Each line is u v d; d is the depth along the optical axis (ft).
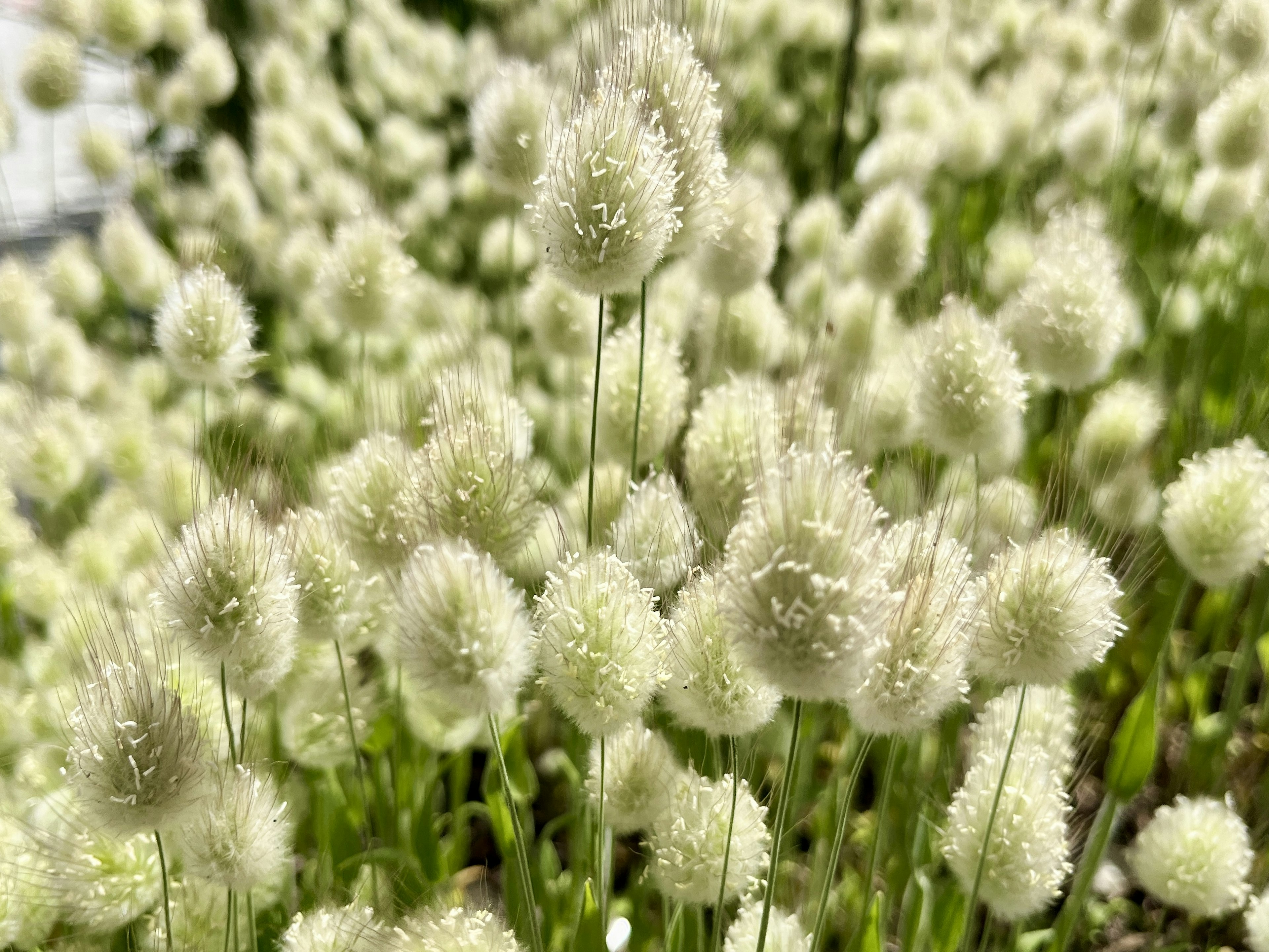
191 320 0.68
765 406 0.63
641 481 0.70
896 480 0.70
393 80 1.58
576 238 0.51
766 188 0.93
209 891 0.58
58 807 0.58
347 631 0.58
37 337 0.98
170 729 0.46
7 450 0.84
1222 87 1.17
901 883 0.74
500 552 0.55
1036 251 0.87
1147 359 1.10
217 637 0.49
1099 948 0.86
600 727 0.48
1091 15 1.43
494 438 0.56
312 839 0.78
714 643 0.48
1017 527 0.70
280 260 1.10
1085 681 0.99
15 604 0.87
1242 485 0.62
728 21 1.36
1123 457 0.78
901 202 0.80
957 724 0.77
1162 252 1.28
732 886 0.52
